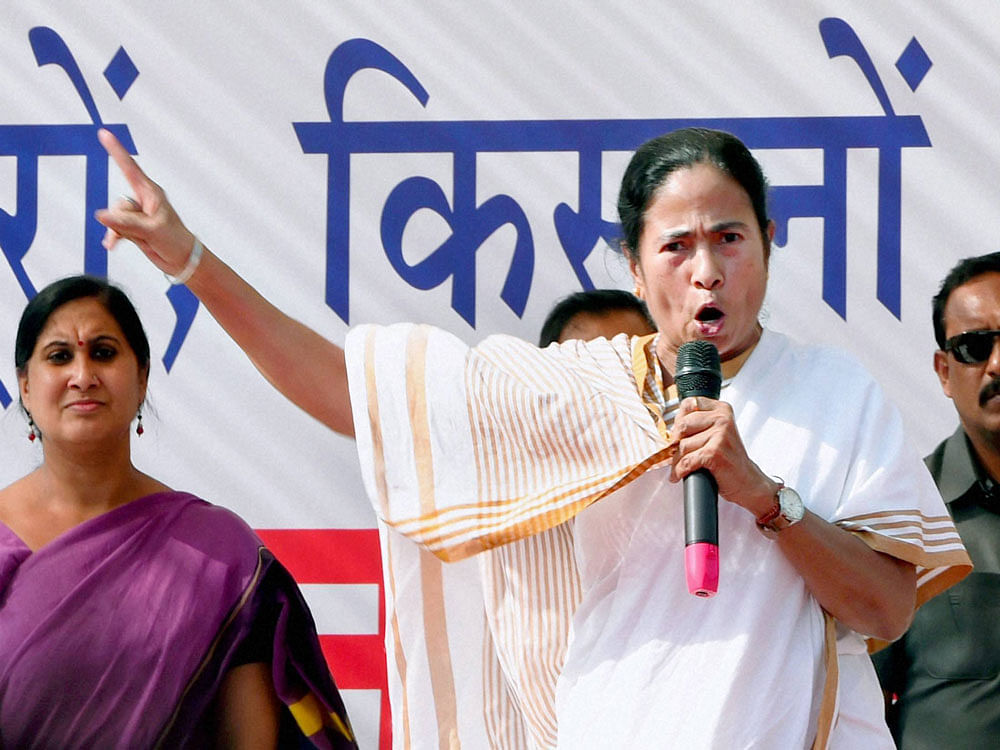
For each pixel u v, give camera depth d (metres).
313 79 14.32
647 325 12.63
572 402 8.41
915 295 13.71
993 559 12.30
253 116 14.30
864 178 13.84
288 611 10.40
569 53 14.16
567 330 12.66
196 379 14.03
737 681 7.60
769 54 13.99
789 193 13.88
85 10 14.43
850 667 8.15
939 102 13.83
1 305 14.27
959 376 12.89
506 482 8.49
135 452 13.95
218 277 8.83
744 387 8.29
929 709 11.89
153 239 8.62
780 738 7.59
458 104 14.22
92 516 10.62
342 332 14.09
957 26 13.87
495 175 14.16
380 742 13.55
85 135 14.38
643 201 8.27
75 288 10.97
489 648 9.15
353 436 9.20
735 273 8.02
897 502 8.02
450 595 9.20
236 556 10.44
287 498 13.87
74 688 9.80
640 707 7.68
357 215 14.19
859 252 13.80
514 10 14.25
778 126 13.93
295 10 14.38
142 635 9.97
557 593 8.52
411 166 14.22
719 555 7.83
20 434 14.00
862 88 13.91
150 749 9.80
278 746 10.42
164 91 14.36
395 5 14.32
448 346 8.92
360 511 13.84
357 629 13.71
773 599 7.79
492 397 8.62
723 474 7.45
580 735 7.77
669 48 14.07
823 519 7.74
